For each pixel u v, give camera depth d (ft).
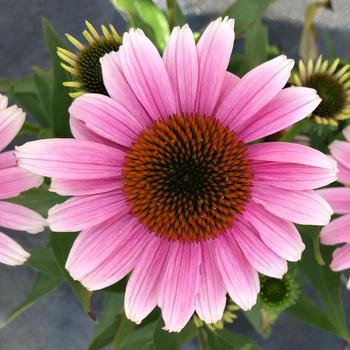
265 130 0.56
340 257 0.67
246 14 0.73
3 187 0.58
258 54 0.80
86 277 0.57
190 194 0.60
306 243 0.80
